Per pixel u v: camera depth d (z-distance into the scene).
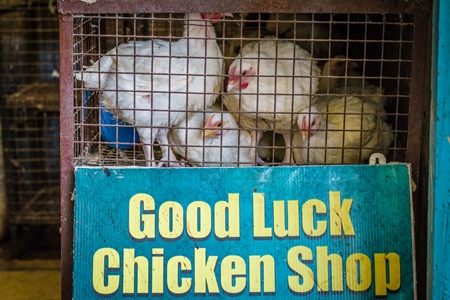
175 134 2.69
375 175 2.23
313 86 2.82
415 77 2.22
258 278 2.18
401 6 2.16
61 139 2.23
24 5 4.34
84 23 2.40
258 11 2.17
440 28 2.01
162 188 2.21
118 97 2.49
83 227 2.20
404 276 2.20
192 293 2.18
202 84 2.58
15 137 4.49
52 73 4.68
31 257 4.25
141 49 2.48
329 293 2.19
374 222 2.21
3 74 4.19
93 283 2.18
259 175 2.22
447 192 2.07
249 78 2.73
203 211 2.21
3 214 4.40
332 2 2.16
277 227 2.20
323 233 2.20
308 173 2.22
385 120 2.85
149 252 2.19
